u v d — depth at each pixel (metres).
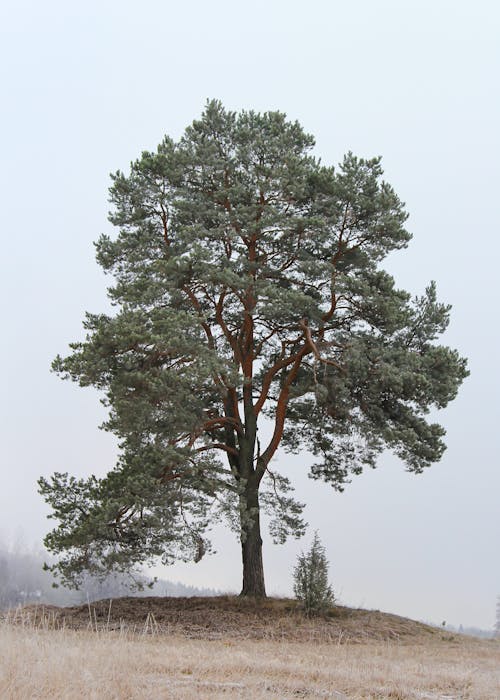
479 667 15.20
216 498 21.38
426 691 10.98
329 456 27.41
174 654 12.64
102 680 9.02
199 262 22.64
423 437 23.45
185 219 24.59
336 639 19.53
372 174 24.56
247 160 24.52
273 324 25.44
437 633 22.95
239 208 23.73
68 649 10.95
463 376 24.08
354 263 24.48
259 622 20.86
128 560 20.48
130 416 20.91
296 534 25.33
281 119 25.62
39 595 60.97
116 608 22.70
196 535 21.34
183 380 20.95
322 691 10.23
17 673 8.77
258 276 24.11
